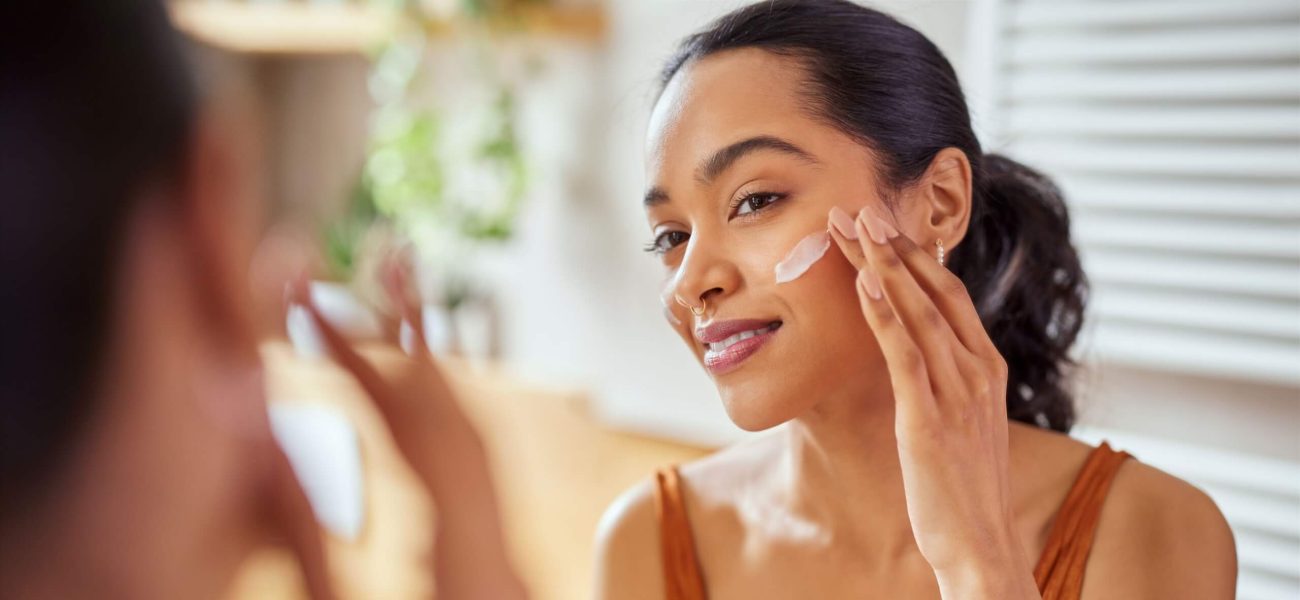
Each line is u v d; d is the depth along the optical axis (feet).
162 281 1.11
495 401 6.57
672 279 2.72
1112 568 2.81
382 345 1.31
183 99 1.11
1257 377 4.88
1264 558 4.87
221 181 1.14
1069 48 5.03
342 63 9.09
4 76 1.04
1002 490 2.43
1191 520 2.86
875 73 2.70
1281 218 4.75
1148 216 5.02
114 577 1.11
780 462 3.18
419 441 1.27
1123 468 2.95
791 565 3.01
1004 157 3.31
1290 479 4.86
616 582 3.24
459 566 1.23
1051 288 3.36
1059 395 3.46
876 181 2.67
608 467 7.13
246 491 1.17
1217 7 4.67
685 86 2.67
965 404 2.33
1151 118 4.91
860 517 2.90
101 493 1.09
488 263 8.62
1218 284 4.85
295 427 5.08
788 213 2.58
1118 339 5.12
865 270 2.34
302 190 9.37
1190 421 5.33
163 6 1.12
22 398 1.05
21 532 1.08
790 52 2.65
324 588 1.18
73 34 1.05
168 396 1.11
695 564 3.16
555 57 8.02
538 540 6.29
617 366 7.96
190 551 1.14
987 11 5.25
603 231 7.93
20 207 1.04
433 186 8.11
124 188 1.07
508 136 8.10
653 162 2.68
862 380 2.71
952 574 2.37
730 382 2.65
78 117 1.05
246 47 8.64
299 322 1.29
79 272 1.06
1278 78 4.59
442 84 8.57
